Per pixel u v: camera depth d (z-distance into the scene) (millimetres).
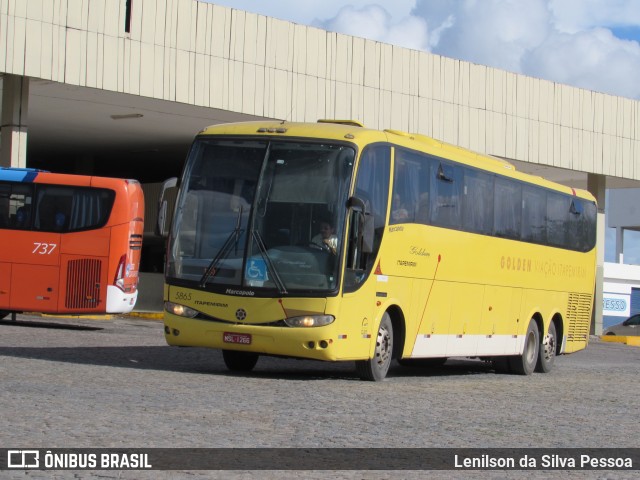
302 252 15828
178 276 16203
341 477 8344
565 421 13125
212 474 8117
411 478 8508
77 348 20406
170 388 13898
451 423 12164
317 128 16438
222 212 16172
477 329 20609
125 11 30906
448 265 19312
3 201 27188
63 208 27062
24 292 27031
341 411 12578
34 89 31656
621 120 46562
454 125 40062
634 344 44312
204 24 32594
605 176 47000
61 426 10062
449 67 39844
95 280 26859
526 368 22828
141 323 33469
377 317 16922
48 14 29469
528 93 42812
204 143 16594
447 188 19281
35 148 46156
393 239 17297
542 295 23422
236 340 15859
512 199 21938
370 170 16578
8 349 19125
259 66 33969
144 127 38125
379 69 37375
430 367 23984
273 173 16125
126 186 27094
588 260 25953
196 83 32500
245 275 15852
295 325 15688
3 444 8930
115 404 11875
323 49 35656
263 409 12266
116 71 30797
